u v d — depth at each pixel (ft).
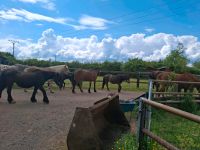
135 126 28.48
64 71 67.82
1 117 32.14
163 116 32.65
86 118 17.99
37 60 145.69
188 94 39.40
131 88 84.79
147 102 17.72
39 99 49.65
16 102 44.83
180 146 22.24
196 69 102.06
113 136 23.84
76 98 54.03
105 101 23.70
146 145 18.74
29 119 31.71
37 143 22.86
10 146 21.88
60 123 30.37
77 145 17.92
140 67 129.18
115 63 143.33
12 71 43.60
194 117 12.37
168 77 46.68
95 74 68.39
